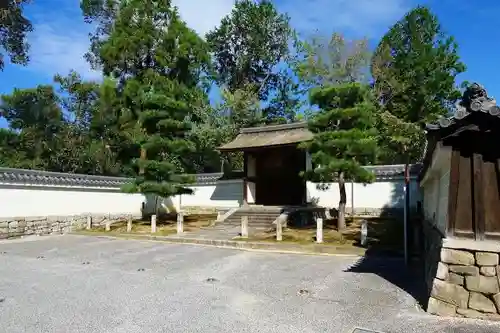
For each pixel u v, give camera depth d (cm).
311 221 1889
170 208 2497
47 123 3288
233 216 1988
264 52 3666
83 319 556
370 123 1498
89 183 1991
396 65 3089
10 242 1498
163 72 2570
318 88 1503
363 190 2014
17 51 2086
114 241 1532
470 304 548
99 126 2883
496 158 559
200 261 1062
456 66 3105
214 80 3666
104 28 2978
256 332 508
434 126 554
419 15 3194
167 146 1866
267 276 857
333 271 909
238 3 3672
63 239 1600
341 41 2717
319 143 1458
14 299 660
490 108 513
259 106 3262
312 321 550
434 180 848
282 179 2298
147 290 727
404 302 638
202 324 537
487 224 554
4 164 2958
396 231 1478
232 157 3288
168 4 2570
